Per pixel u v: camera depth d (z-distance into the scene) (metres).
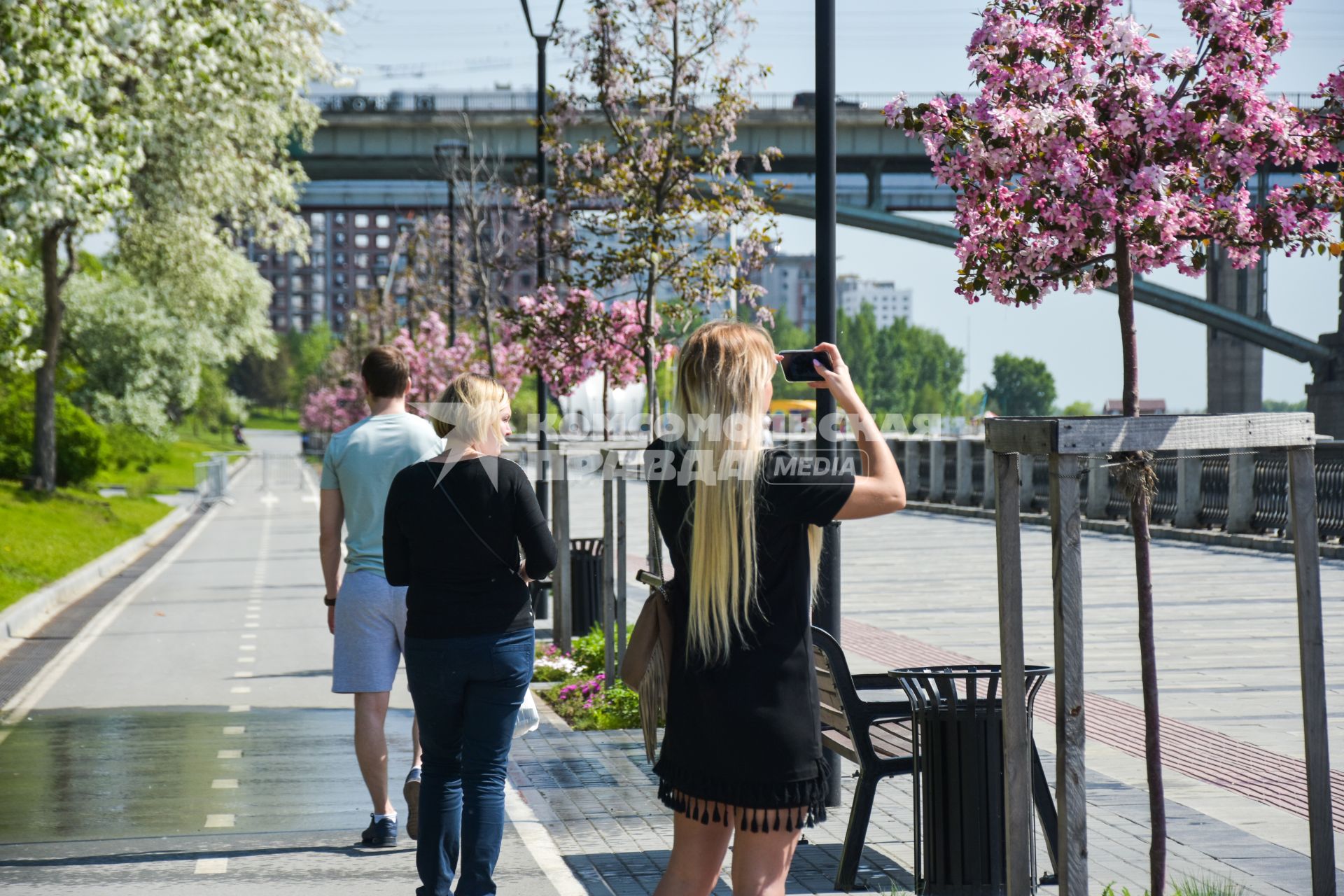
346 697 17.98
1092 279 8.89
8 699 17.98
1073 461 6.14
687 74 20.30
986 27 8.15
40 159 24.44
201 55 32.31
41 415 53.53
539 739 14.69
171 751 14.43
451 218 46.16
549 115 21.39
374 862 10.04
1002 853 8.72
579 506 62.53
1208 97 8.02
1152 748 7.48
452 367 49.94
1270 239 8.34
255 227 52.62
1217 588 27.52
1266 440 6.67
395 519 8.56
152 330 88.00
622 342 22.03
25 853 10.36
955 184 8.73
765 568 5.76
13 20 23.19
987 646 21.09
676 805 5.91
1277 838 10.26
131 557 42.41
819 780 5.79
